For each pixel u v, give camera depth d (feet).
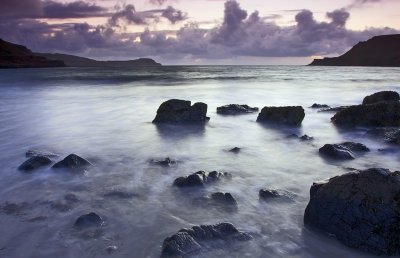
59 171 31.40
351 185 21.01
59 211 23.50
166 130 52.42
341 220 20.26
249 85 149.79
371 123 52.60
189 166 33.99
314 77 224.74
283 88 134.10
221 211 23.54
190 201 25.04
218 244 19.06
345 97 102.78
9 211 23.57
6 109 75.56
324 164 34.83
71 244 19.31
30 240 19.70
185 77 222.89
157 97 99.81
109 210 23.65
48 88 133.69
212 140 45.80
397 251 18.80
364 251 19.03
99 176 30.68
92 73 303.89
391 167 33.81
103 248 18.94
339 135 48.75
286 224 21.90
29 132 50.80
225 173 30.50
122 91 120.06
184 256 17.94
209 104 84.79
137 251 18.71
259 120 58.95
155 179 29.86
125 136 48.08
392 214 19.08
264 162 35.55
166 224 21.68
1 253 18.33
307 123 58.03
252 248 19.01
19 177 30.30
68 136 48.01
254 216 22.91
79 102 88.07
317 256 18.56
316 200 21.61
